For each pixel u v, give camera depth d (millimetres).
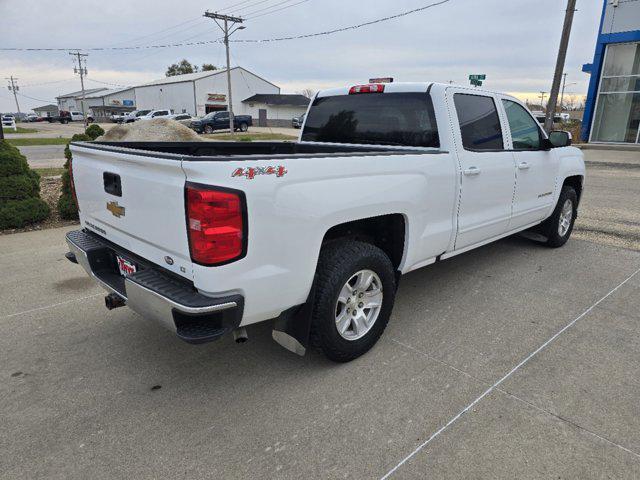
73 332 3803
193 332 2465
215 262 2398
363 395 2953
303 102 63156
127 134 9930
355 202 2971
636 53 20969
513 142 4719
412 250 3580
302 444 2531
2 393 2988
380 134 4266
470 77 8656
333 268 2975
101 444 2541
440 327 3877
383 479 2291
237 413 2791
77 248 3387
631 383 3076
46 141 29156
